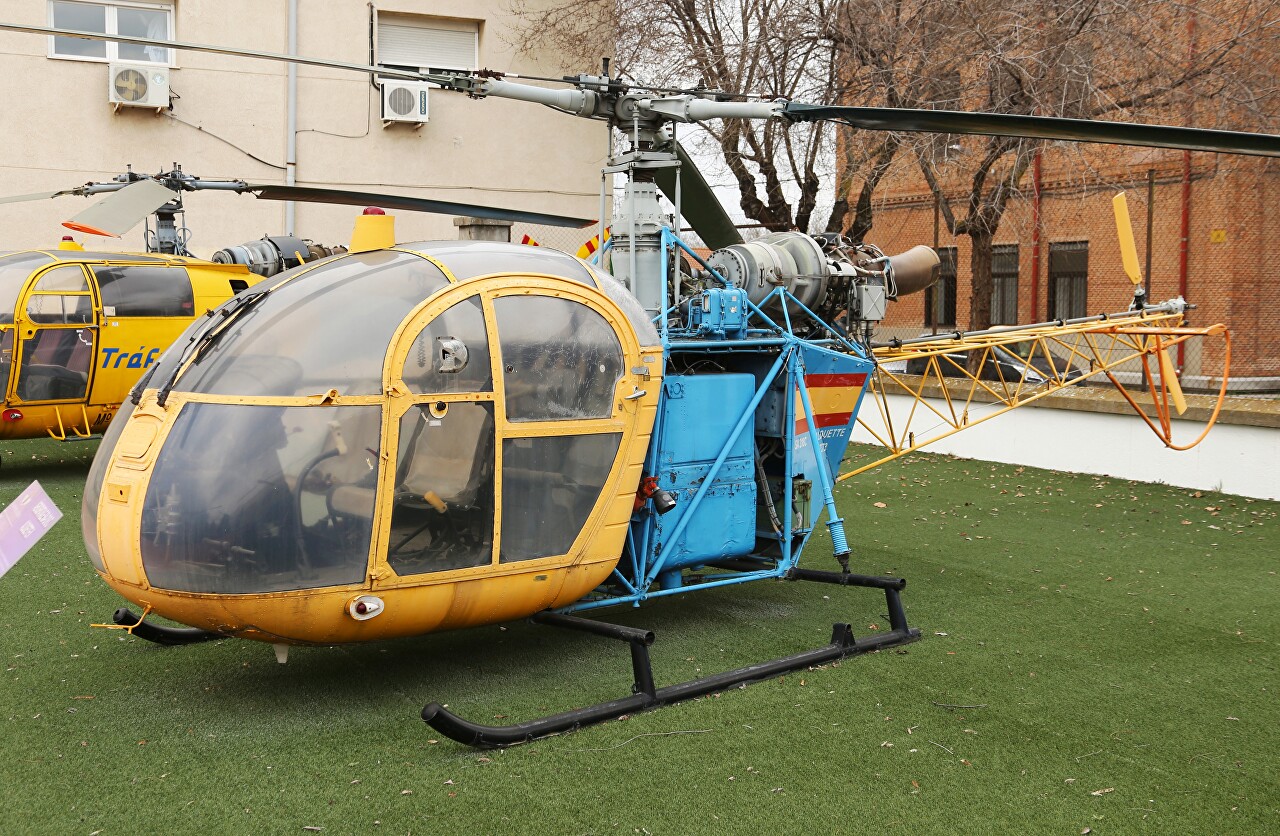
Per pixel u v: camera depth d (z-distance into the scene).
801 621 5.62
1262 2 11.67
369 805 3.45
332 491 3.87
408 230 14.70
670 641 5.25
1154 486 9.83
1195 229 13.91
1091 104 11.42
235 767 3.72
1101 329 7.09
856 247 6.23
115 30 13.38
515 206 15.18
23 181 13.03
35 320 8.59
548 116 15.20
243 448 3.83
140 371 9.04
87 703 4.32
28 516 3.92
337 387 3.90
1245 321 13.52
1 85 12.84
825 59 12.69
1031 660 4.99
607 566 4.60
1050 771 3.76
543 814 3.40
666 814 3.40
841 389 5.88
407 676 4.68
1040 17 11.55
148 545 3.83
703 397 5.14
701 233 5.98
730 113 4.88
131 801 3.47
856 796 3.55
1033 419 10.93
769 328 5.64
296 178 14.13
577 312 4.47
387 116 14.20
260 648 5.04
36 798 3.48
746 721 4.18
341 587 3.90
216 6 13.60
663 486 4.98
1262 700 4.50
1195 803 3.53
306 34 14.04
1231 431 9.41
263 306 4.19
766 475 5.69
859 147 12.41
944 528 8.08
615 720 4.16
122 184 9.70
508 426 4.20
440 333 4.08
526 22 14.78
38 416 8.73
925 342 6.93
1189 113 11.85
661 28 13.39
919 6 12.08
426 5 14.41
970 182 12.94
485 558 4.18
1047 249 15.91
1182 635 5.42
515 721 4.17
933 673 4.79
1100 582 6.48
